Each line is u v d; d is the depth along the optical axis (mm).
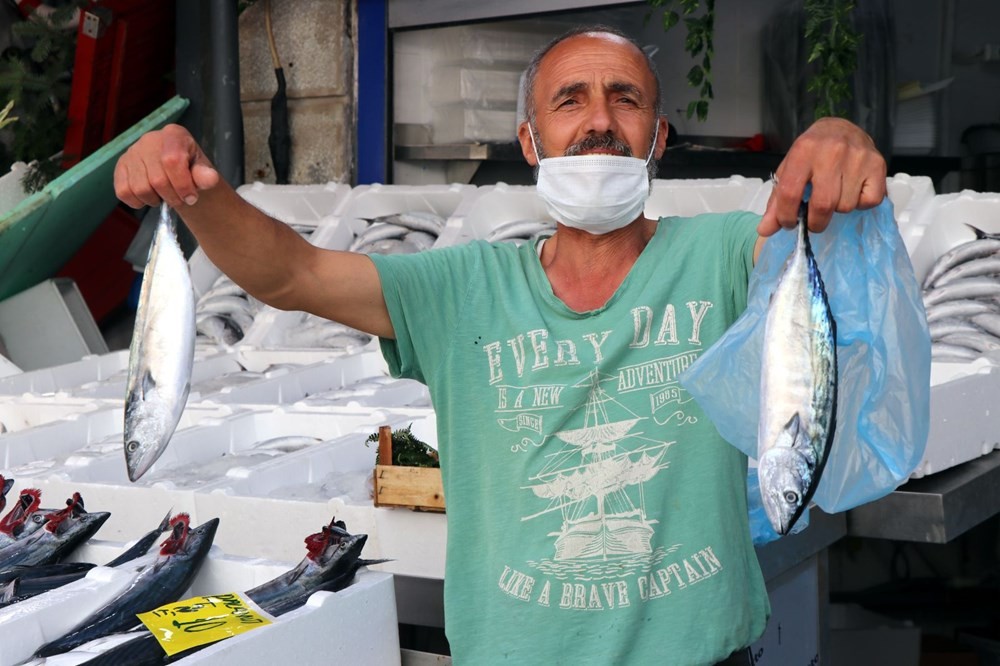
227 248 1815
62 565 2678
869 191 1491
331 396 4406
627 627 1825
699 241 1931
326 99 6898
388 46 6715
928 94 6070
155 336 1615
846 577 5152
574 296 1958
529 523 1873
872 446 1674
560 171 1873
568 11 6129
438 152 6641
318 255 1917
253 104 7164
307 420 4051
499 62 6504
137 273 7738
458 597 1935
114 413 4426
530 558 1864
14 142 7254
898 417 1671
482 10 6340
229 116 6777
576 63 1940
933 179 6148
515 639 1866
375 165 6812
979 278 4598
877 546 5152
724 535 1860
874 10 5883
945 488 2980
